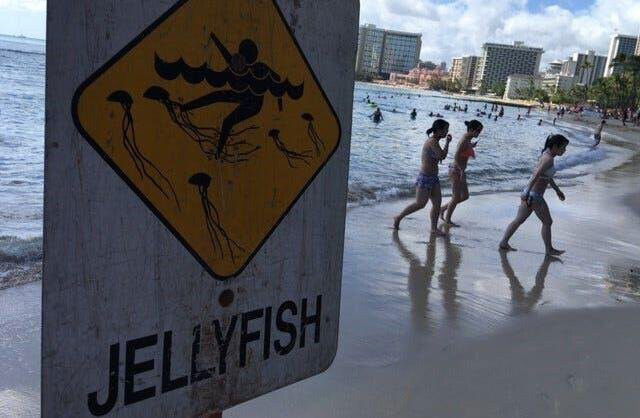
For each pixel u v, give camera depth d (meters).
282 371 1.37
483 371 4.07
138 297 1.08
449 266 6.95
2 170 10.43
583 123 78.12
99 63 0.98
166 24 1.05
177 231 1.12
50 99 0.94
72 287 1.00
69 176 0.97
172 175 1.09
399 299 5.55
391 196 11.49
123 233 1.05
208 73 1.12
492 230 9.27
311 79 1.31
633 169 22.20
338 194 1.42
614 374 4.14
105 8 0.98
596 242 9.03
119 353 1.07
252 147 1.22
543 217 7.81
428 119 46.84
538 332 4.93
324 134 1.36
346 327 4.71
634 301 6.04
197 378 1.20
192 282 1.16
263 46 1.21
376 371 3.96
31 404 3.31
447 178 14.54
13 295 4.88
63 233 0.98
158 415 1.15
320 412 3.41
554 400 3.70
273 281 1.32
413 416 3.42
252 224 1.25
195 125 1.12
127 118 1.02
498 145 29.73
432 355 4.30
